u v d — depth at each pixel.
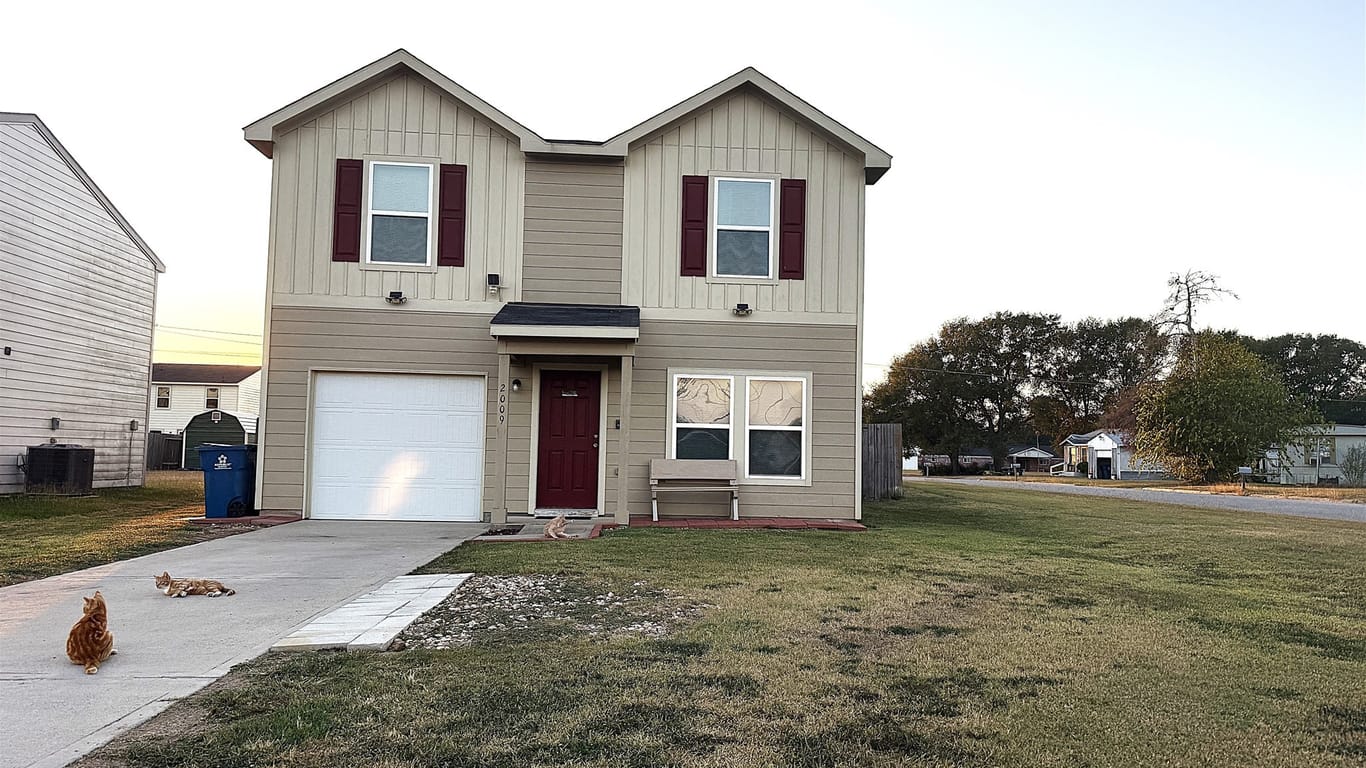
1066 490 28.23
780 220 12.55
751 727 3.74
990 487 28.44
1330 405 62.72
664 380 12.36
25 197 15.38
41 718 3.80
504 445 11.32
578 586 7.00
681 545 9.48
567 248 12.35
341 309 12.05
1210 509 18.45
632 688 4.26
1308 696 4.30
